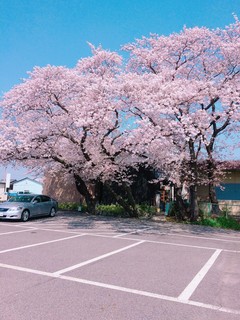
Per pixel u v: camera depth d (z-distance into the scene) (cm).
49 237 1109
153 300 512
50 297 507
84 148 1728
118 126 1677
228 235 1366
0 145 1579
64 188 2655
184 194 2122
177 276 658
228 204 1988
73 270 673
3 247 902
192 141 1551
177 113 1395
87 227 1426
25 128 1625
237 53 1600
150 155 1716
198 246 1047
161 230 1421
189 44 1722
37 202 1747
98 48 1819
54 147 1725
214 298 532
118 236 1192
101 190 2431
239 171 2152
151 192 2412
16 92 1609
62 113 1647
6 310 450
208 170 1859
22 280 593
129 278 628
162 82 1507
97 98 1457
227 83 1539
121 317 440
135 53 1789
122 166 1903
